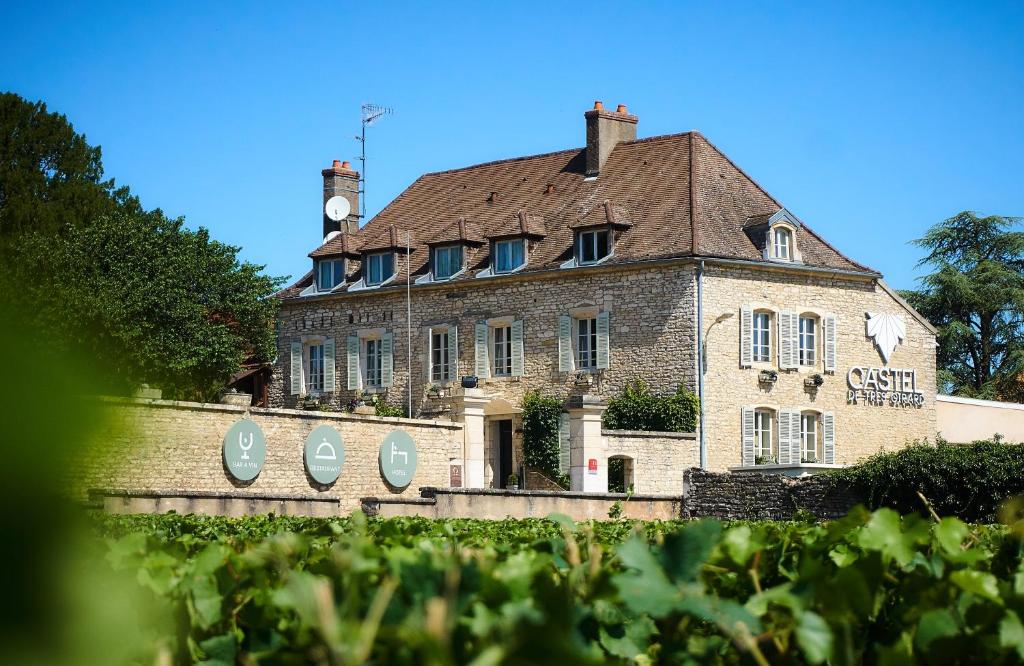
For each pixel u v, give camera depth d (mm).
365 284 44906
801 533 5301
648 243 39375
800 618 3318
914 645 3662
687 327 37969
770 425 39219
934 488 27203
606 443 34406
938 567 4223
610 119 44250
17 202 48312
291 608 3779
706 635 4020
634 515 29359
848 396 40938
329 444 25953
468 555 4289
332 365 45469
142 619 3752
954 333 61250
